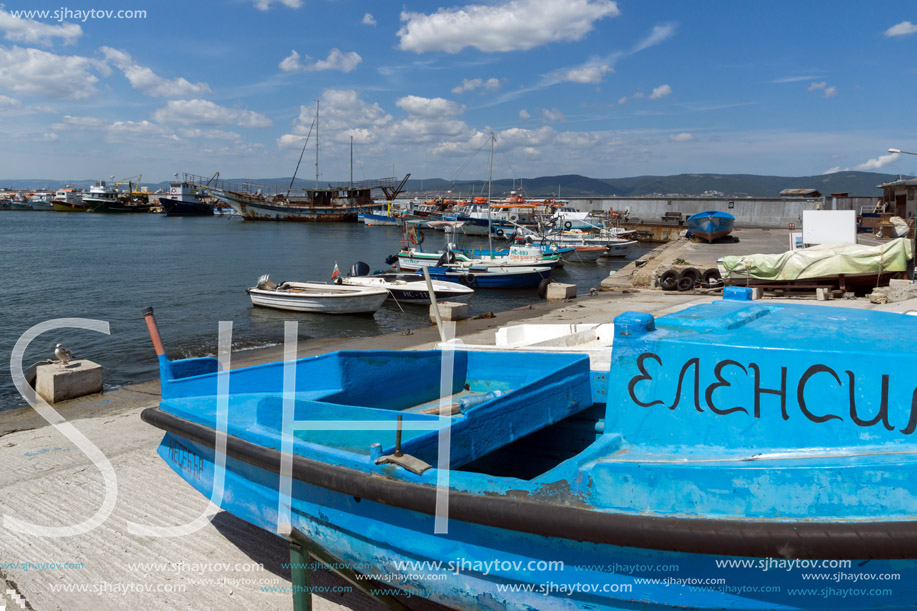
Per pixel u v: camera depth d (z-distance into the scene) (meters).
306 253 49.44
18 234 66.88
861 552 2.58
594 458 3.19
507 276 30.45
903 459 2.75
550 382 4.26
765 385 3.13
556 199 90.25
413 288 24.88
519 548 3.02
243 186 110.06
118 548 4.78
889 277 20.02
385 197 109.81
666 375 3.35
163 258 44.00
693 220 42.97
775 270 21.09
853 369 2.97
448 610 3.86
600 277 38.03
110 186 145.50
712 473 2.87
